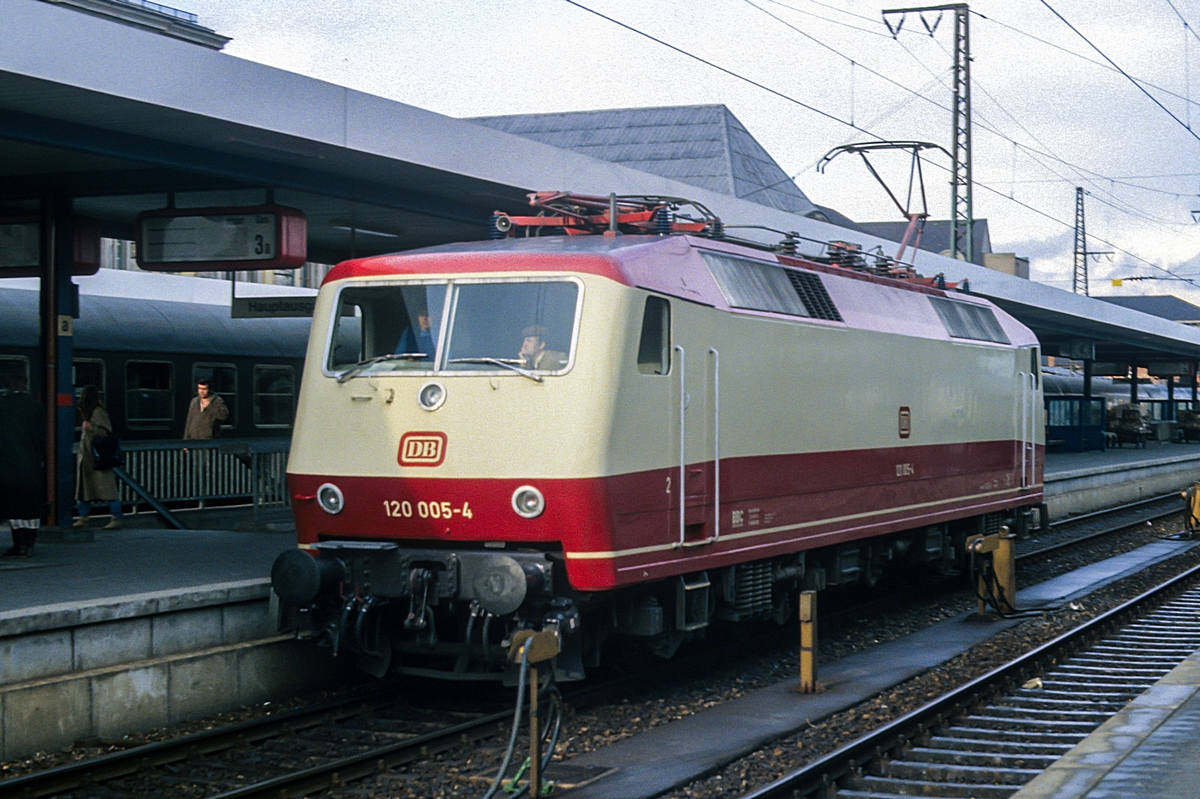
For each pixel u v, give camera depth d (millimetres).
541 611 8984
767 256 11773
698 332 10055
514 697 10141
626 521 9062
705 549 10141
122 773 7715
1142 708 8422
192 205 16656
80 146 11922
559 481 8781
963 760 8227
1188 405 74500
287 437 24828
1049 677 11000
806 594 10516
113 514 16078
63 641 8492
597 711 9703
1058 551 21156
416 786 7625
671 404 9680
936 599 16172
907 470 14078
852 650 12727
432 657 10938
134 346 21406
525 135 46094
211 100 11453
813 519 11953
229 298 28969
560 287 9156
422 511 9172
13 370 19828
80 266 15680
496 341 9227
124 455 18625
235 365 23594
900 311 14258
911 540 15039
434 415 9195
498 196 15914
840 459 12492
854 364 12812
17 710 8023
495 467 8961
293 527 16094
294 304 16266
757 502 10961
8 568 11672
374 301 9719
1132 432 53312
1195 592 16422
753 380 10906
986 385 16594
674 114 44250
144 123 11820
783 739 8984
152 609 9047
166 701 9000
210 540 14594
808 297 12141
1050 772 6773
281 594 9195
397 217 17531
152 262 14758
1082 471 29641
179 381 22328
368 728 9078
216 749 8250
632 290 9188
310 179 14281
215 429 20156
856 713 9773
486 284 9383
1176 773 6695
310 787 7473
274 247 14203
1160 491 37000
